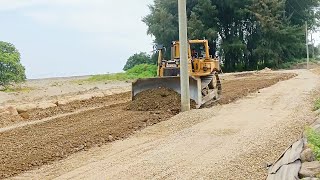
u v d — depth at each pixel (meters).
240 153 10.67
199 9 65.19
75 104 23.53
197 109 18.09
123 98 26.59
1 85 35.59
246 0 65.94
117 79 51.06
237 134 13.01
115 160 10.70
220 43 66.50
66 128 15.47
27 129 15.85
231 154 10.64
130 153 11.36
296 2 70.62
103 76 54.66
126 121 16.12
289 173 7.92
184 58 17.78
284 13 68.25
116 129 14.56
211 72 21.50
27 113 19.98
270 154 10.40
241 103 20.33
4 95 29.77
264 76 44.19
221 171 9.27
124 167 9.98
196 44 23.22
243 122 15.02
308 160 8.28
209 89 21.66
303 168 7.79
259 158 10.12
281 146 11.09
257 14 63.88
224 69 67.38
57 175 9.69
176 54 21.59
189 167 9.70
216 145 11.74
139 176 9.21
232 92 26.05
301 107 17.97
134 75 56.50
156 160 10.44
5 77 35.12
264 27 64.38
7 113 19.02
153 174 9.30
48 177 9.56
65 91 34.81
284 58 69.12
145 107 18.88
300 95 22.48
